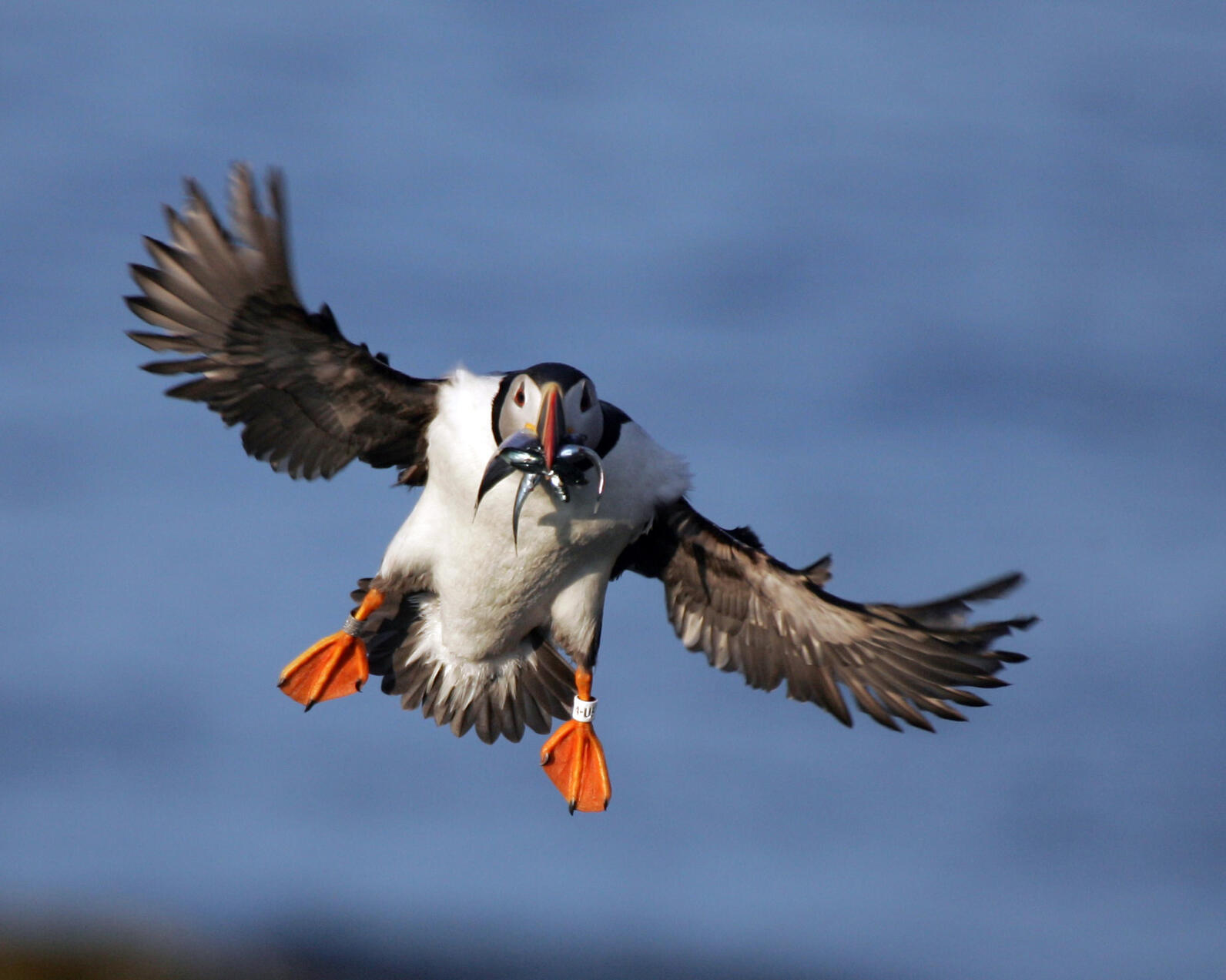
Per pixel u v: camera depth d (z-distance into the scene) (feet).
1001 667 40.40
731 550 41.83
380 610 40.91
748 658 43.88
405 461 40.70
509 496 38.63
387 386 38.78
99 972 43.45
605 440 39.32
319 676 40.83
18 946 42.75
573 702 43.09
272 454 40.01
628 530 40.32
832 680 43.24
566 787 41.57
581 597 41.06
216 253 34.99
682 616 44.09
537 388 37.45
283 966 46.19
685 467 41.34
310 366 37.99
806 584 41.29
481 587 40.11
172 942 45.52
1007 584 38.52
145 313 36.73
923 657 41.32
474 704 42.75
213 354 37.50
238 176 34.35
